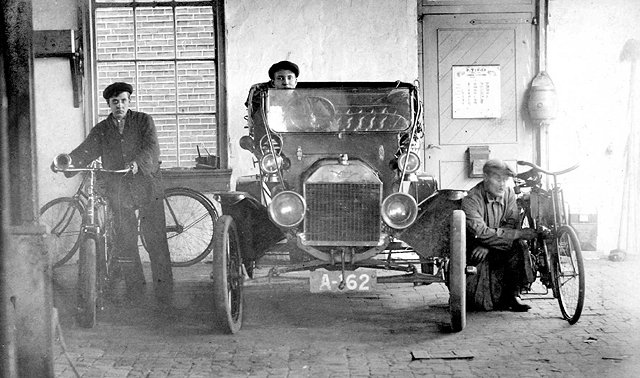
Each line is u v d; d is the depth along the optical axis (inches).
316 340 234.5
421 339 233.6
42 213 352.8
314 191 241.0
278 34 374.6
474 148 380.8
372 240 240.4
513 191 278.1
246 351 223.3
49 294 161.8
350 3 374.6
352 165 245.9
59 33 362.6
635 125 373.1
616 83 377.4
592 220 369.7
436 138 382.9
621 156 377.1
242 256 255.4
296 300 293.0
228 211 252.4
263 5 373.7
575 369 200.7
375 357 215.2
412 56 375.2
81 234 252.8
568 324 249.1
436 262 257.9
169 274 282.0
